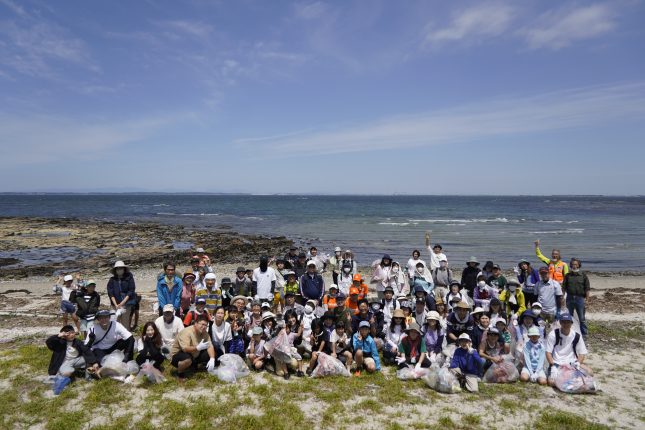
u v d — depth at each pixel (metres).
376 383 8.41
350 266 13.27
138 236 40.53
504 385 8.39
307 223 58.34
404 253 31.11
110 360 8.18
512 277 22.50
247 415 6.95
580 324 11.73
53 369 8.12
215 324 9.02
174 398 7.58
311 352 9.59
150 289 18.70
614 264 27.00
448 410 7.34
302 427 6.70
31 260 27.38
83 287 11.16
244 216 73.81
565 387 8.10
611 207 114.38
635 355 10.30
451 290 11.39
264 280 11.82
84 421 6.71
